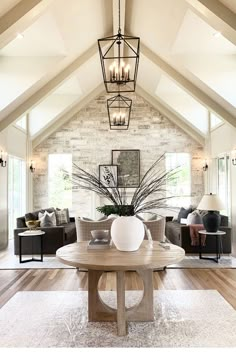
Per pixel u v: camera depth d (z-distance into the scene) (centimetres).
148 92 905
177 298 373
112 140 939
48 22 496
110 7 557
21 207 867
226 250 582
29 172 904
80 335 282
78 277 466
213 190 865
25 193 878
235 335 279
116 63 399
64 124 945
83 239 503
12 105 635
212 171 871
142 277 312
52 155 949
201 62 614
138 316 309
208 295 382
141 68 773
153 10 516
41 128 888
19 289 412
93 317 312
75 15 511
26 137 879
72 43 591
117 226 302
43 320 314
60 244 578
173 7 478
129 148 939
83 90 850
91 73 782
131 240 298
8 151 736
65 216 761
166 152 938
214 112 677
